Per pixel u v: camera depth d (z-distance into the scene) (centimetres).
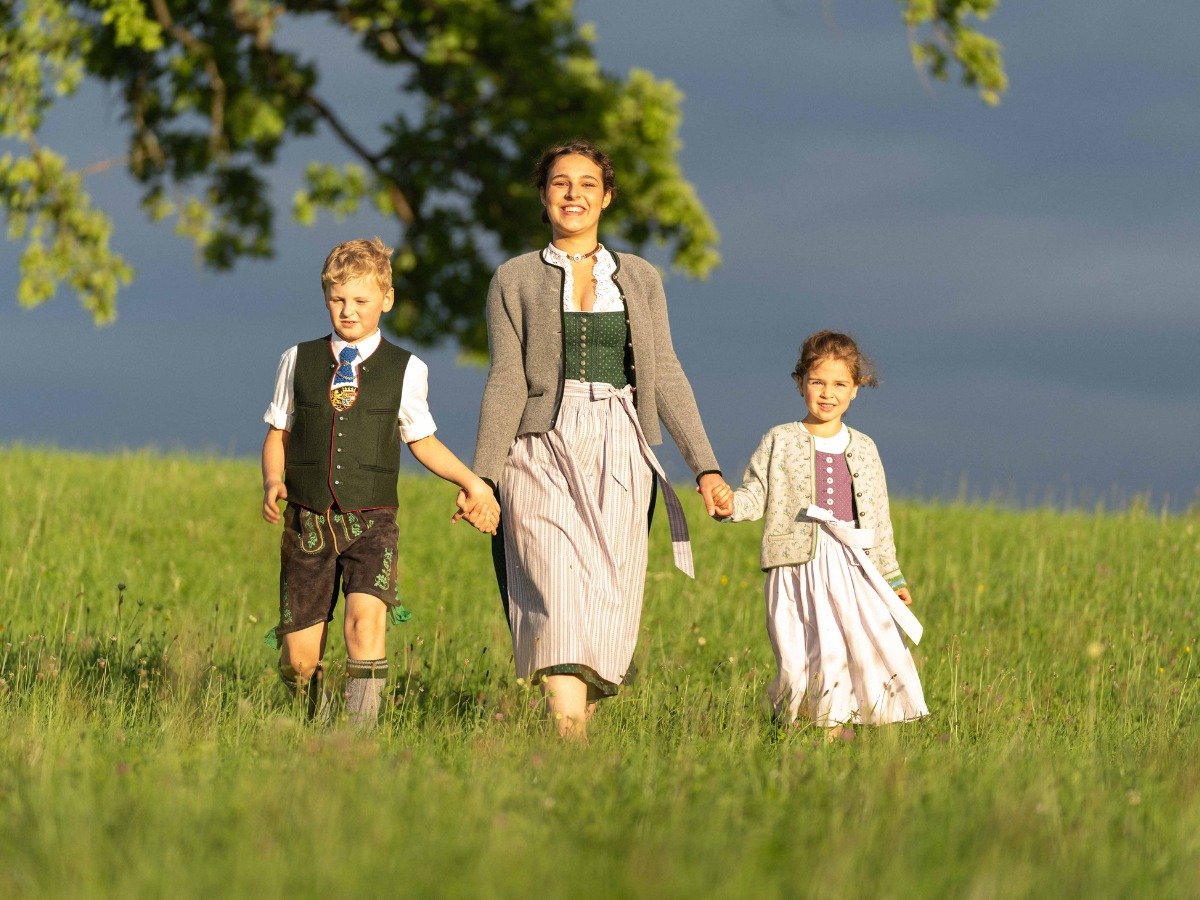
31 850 1022
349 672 1802
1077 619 3052
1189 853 1151
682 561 1922
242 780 1252
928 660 2670
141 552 3794
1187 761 1546
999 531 4422
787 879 991
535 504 1845
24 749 1407
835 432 2002
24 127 6912
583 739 1672
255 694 2020
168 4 7194
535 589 1830
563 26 8044
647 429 1912
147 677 2125
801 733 1800
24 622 2795
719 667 2445
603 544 1825
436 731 1770
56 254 7038
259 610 3259
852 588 1927
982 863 1037
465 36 7469
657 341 1934
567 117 7775
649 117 7781
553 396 1867
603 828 1138
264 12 7438
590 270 1914
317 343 1872
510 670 2409
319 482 1822
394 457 1853
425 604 3316
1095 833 1172
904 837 1105
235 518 4381
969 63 6556
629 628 1861
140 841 1029
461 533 4262
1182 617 3216
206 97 7400
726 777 1368
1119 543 4147
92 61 6919
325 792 1161
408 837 1072
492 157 8031
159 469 5203
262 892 923
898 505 4938
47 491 4422
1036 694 2358
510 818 1148
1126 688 2269
